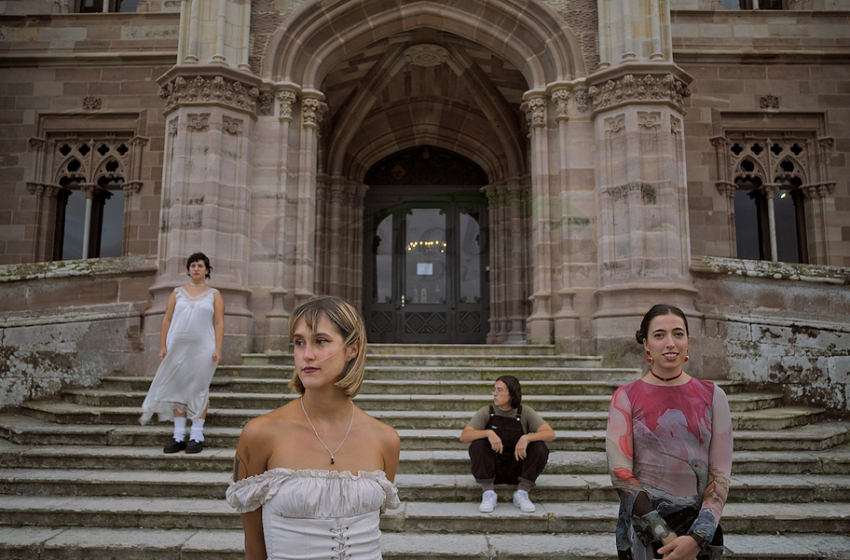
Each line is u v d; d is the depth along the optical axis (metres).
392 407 5.97
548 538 3.88
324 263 11.88
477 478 4.26
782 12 11.39
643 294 7.50
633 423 2.35
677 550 2.00
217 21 8.23
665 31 8.25
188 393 5.02
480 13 8.94
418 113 12.48
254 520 1.66
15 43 11.54
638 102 7.85
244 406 5.95
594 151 8.30
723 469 2.23
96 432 5.25
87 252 11.20
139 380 6.70
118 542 3.74
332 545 1.57
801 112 11.16
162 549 3.66
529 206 12.12
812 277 7.32
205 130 7.91
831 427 5.91
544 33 8.73
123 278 7.68
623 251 7.79
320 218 11.95
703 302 7.67
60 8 11.88
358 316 1.72
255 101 8.36
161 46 11.52
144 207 11.04
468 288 12.30
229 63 8.26
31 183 11.12
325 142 12.22
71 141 11.46
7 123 11.34
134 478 4.50
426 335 12.11
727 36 11.40
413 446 5.12
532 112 8.74
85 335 7.30
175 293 5.31
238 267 7.87
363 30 8.95
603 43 8.32
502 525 4.01
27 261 10.98
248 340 7.78
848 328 6.96
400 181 13.27
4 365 6.84
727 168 11.06
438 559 3.62
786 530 4.03
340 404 1.71
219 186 7.84
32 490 4.43
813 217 11.05
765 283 7.56
